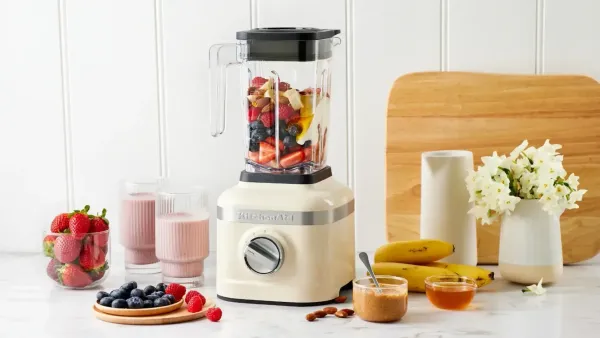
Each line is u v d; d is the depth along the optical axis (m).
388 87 2.58
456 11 2.55
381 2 2.56
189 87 2.62
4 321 2.24
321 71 2.33
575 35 2.54
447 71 2.55
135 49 2.62
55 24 2.62
